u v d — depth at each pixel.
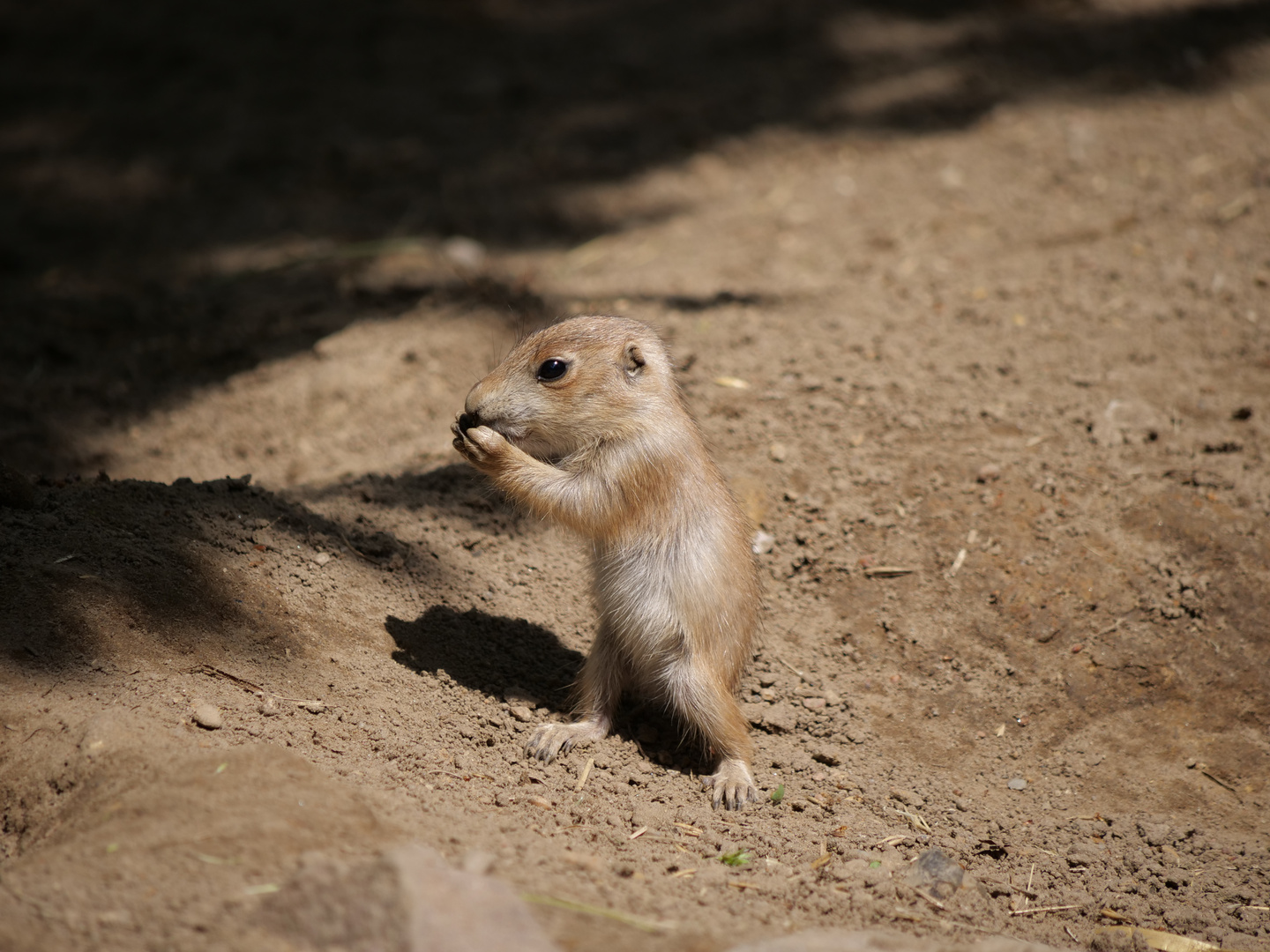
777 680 9.14
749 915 5.95
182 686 7.19
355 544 9.21
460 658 8.64
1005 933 6.52
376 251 16.61
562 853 6.23
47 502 8.32
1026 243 14.82
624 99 21.61
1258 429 11.03
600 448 8.00
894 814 7.92
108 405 13.15
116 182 20.08
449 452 11.32
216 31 25.52
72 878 5.12
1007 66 20.72
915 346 12.60
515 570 9.83
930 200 16.55
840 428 11.33
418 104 22.08
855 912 6.32
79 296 16.03
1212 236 14.31
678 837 7.09
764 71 21.91
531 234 17.70
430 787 6.95
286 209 18.89
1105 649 9.28
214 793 5.84
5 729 6.59
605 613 8.30
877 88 20.72
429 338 13.59
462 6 25.94
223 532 8.56
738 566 8.16
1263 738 8.73
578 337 8.02
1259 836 7.93
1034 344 12.50
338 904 4.80
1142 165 16.42
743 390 11.92
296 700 7.48
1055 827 7.98
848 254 15.35
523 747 7.91
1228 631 9.28
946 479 10.66
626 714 8.89
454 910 4.73
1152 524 10.02
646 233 17.36
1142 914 7.02
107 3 26.91
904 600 9.74
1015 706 9.03
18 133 21.91
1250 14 21.41
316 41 24.80
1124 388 11.66
